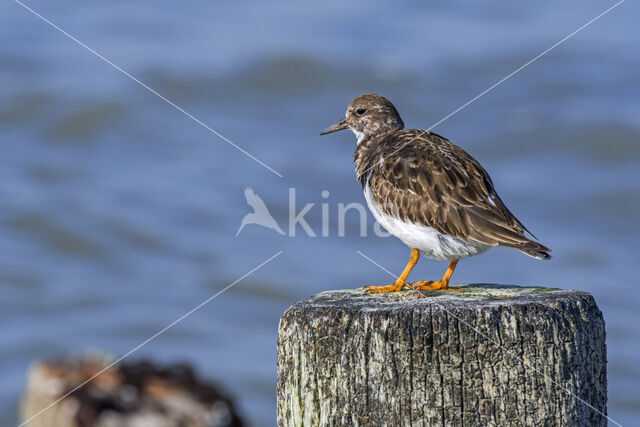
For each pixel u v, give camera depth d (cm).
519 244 714
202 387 220
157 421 212
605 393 566
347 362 523
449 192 741
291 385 544
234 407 221
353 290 656
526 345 517
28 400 224
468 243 736
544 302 539
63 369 222
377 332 517
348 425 523
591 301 575
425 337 513
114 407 215
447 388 512
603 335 566
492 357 514
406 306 538
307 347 534
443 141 805
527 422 515
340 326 525
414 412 513
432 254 760
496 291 617
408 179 760
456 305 535
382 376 517
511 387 514
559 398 521
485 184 755
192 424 213
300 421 538
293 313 545
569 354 527
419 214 746
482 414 512
